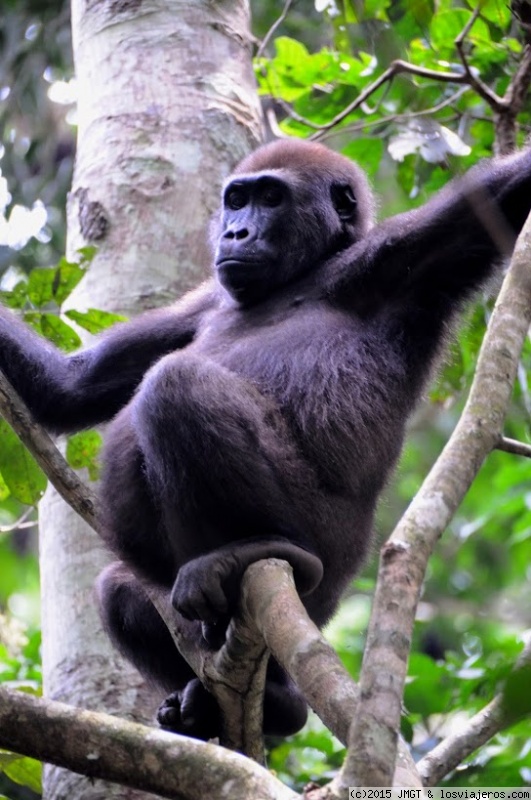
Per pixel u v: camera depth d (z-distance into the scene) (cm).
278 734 922
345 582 895
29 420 868
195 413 796
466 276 931
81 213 1244
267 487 815
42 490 1051
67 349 1138
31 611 2541
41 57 2041
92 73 1302
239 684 770
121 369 1087
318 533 857
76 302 1211
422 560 580
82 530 1141
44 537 1175
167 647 937
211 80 1283
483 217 892
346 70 1482
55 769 1077
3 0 2062
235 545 779
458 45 1185
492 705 870
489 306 1339
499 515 2188
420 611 2078
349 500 879
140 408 806
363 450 885
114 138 1255
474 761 1182
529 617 2086
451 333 951
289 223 1015
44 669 1140
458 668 1397
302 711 920
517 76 1167
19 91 2048
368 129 1513
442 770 845
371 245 951
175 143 1246
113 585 947
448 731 1314
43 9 2038
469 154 1395
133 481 876
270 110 1422
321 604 880
